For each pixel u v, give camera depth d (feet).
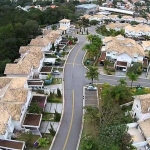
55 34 397.39
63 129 206.08
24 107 209.05
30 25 416.05
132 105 228.63
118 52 319.68
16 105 196.75
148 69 312.71
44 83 272.31
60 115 222.28
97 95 253.24
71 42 408.05
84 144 175.11
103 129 170.81
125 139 164.14
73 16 600.80
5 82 236.02
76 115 223.51
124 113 215.51
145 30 479.41
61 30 465.06
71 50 379.14
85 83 278.05
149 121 192.13
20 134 195.31
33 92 256.32
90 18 621.31
